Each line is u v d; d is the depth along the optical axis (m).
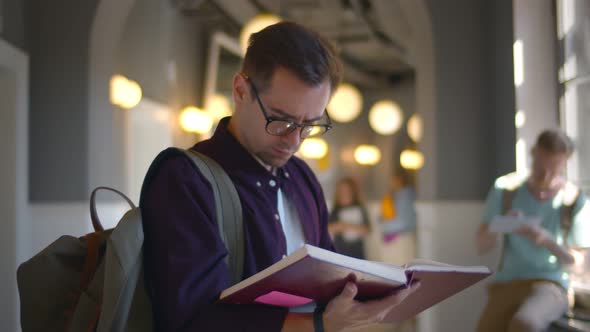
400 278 1.17
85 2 4.67
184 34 8.17
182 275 1.18
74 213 4.55
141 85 7.26
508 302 3.16
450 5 4.85
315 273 1.10
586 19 3.61
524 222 3.10
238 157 1.37
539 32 4.10
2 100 4.21
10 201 4.16
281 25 1.33
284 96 1.29
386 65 13.07
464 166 4.81
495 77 4.61
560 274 3.15
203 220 1.23
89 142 4.64
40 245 4.53
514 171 4.14
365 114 14.45
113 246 1.20
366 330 1.67
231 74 10.74
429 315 4.65
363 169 14.42
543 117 4.09
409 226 8.67
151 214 1.25
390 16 7.19
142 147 7.42
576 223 3.16
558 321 3.20
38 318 1.35
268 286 1.13
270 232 1.35
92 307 1.29
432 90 4.85
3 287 4.09
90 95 4.66
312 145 10.24
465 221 4.76
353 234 6.95
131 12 7.23
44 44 4.68
